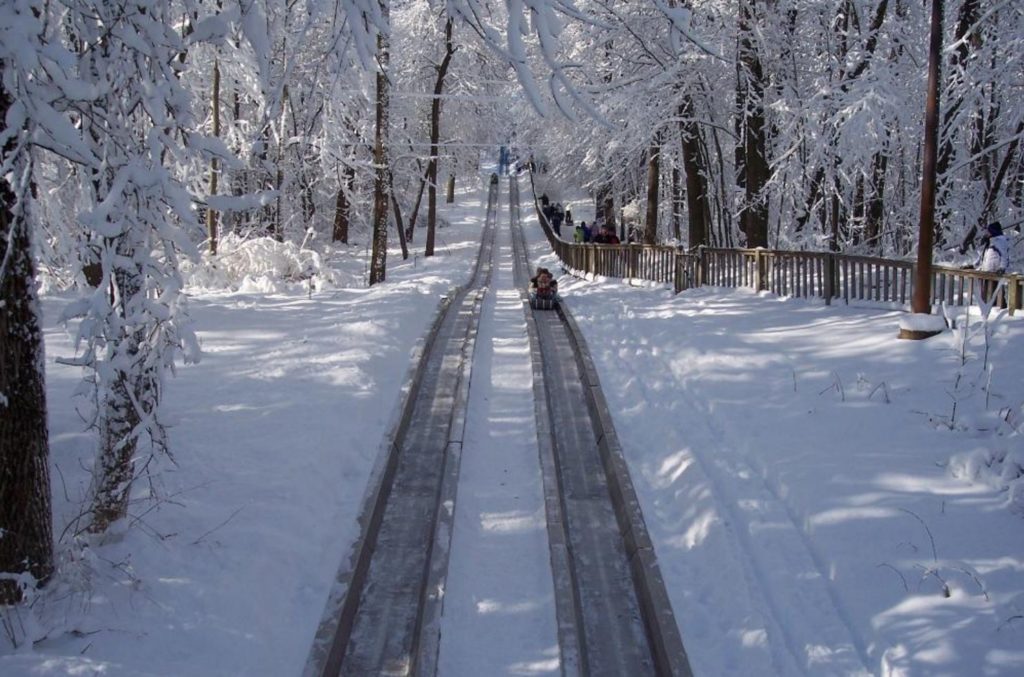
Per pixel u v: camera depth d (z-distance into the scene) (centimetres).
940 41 1252
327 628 609
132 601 584
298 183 3312
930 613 608
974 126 2359
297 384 1134
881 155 2430
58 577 580
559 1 492
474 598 721
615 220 4681
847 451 913
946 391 1043
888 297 1535
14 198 525
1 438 538
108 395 639
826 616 636
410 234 4900
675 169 3109
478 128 4850
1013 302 1265
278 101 541
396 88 3681
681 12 508
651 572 705
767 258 1912
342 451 934
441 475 969
